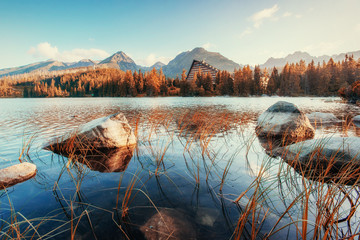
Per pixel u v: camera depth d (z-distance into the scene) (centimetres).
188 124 1110
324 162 415
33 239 214
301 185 341
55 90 13338
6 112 1978
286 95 8631
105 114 1752
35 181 370
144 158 511
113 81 10250
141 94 9569
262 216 257
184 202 291
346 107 2503
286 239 216
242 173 400
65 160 502
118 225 240
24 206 283
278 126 787
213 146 630
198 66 13638
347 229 228
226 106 2842
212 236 222
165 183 355
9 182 353
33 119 1396
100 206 281
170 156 522
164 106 2867
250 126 1059
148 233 228
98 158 518
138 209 273
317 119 1167
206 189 332
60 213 266
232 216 258
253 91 8669
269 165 436
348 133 789
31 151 591
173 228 235
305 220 201
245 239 216
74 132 643
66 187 344
